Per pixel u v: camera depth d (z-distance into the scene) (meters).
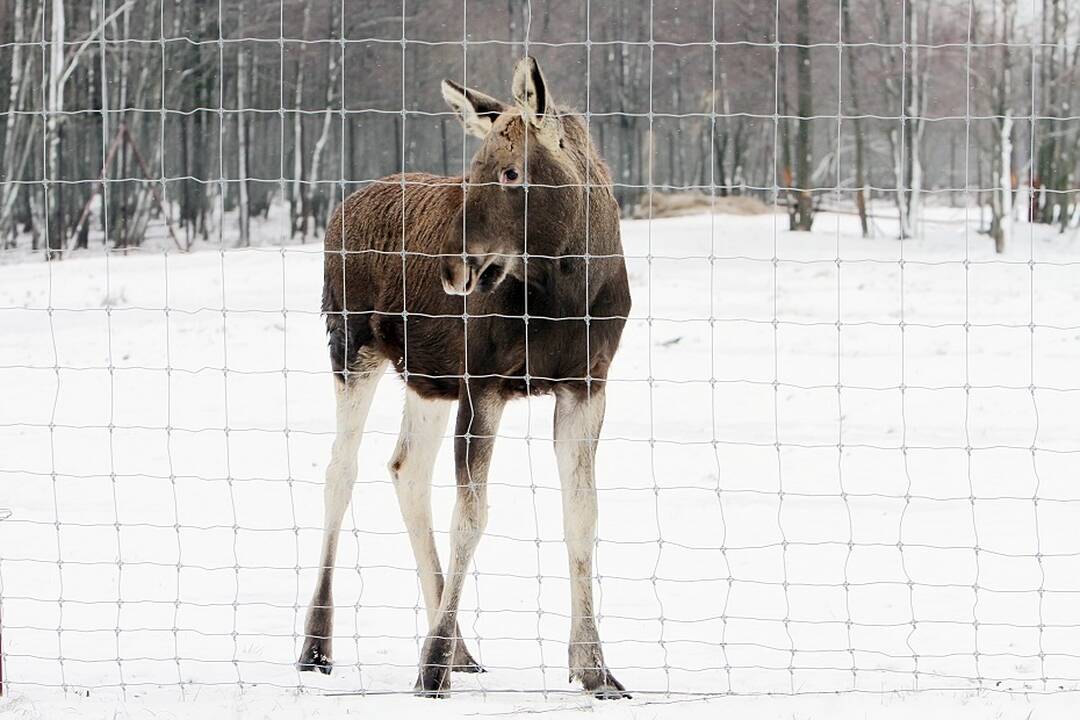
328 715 6.47
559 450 7.51
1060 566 9.88
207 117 45.59
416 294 8.21
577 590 7.34
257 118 46.75
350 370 8.78
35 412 17.25
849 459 14.29
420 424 8.46
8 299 26.09
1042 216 43.34
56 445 15.38
